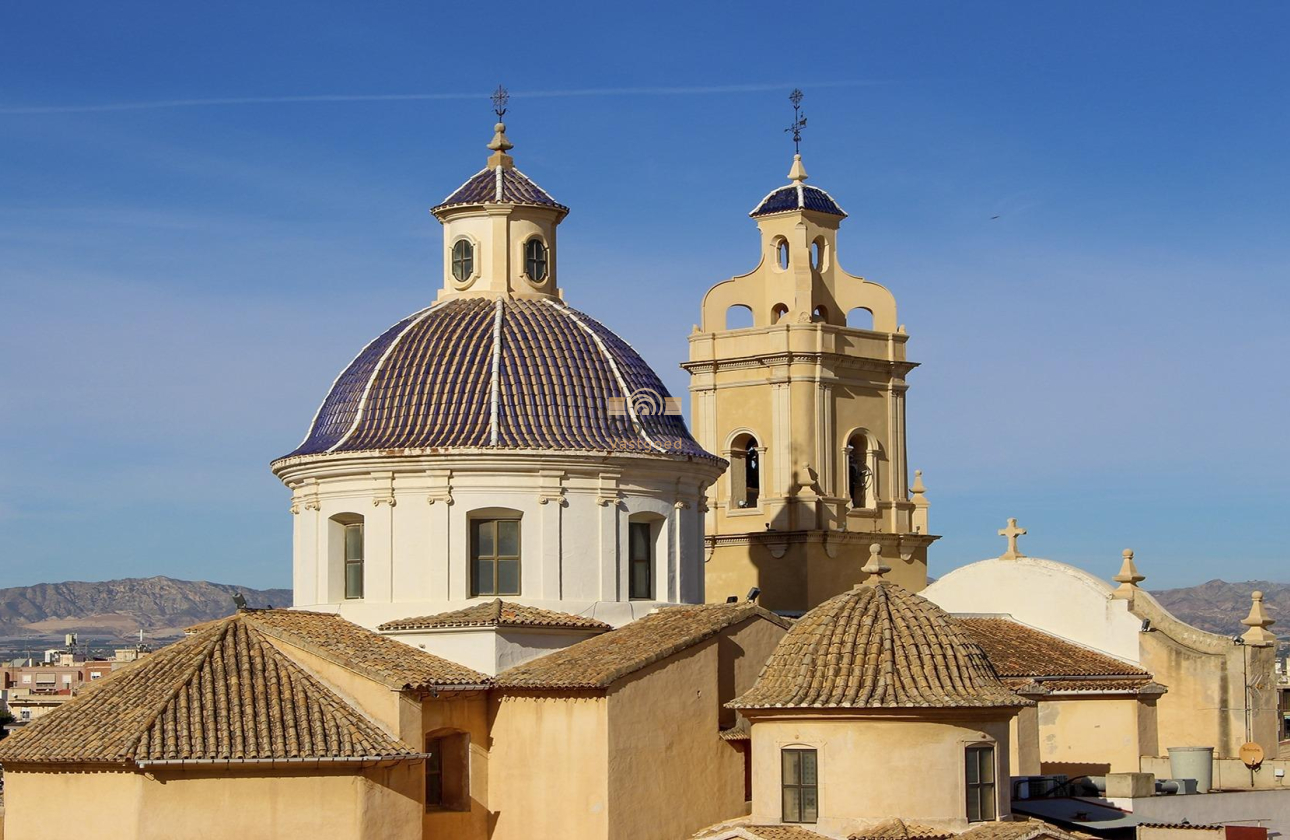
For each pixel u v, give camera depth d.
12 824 47.72
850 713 46.44
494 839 51.50
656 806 50.06
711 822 50.97
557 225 62.16
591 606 55.41
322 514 56.94
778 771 47.41
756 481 75.38
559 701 50.53
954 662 47.50
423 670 50.78
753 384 74.44
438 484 55.09
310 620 53.19
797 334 73.69
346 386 58.88
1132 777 54.91
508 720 51.66
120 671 51.09
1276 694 62.00
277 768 46.69
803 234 74.81
